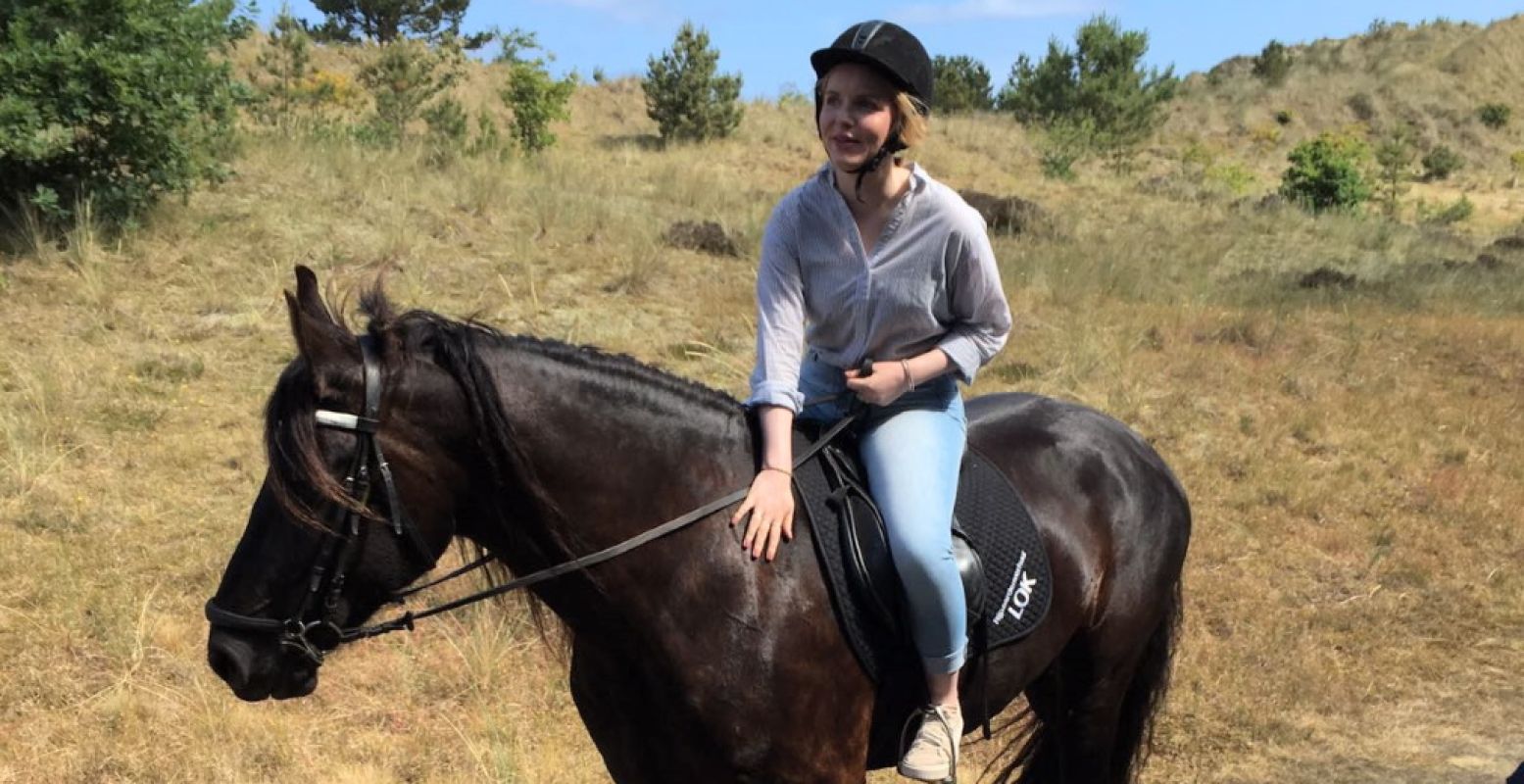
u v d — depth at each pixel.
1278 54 49.56
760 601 2.78
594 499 2.76
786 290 2.96
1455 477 8.54
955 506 3.14
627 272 10.54
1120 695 3.76
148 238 9.62
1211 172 26.59
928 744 2.90
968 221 2.88
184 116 9.76
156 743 4.72
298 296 2.61
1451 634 6.64
